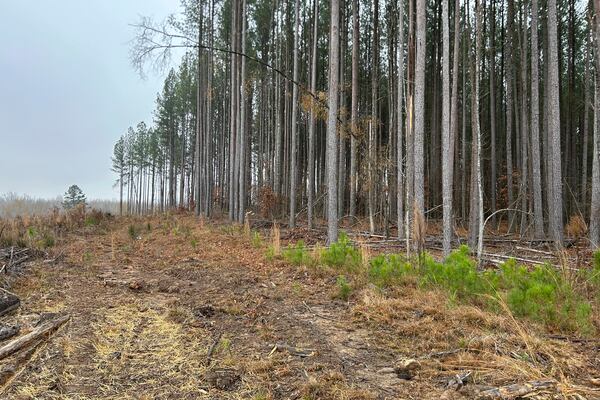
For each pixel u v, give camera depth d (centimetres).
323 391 300
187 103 3428
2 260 783
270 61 2150
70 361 354
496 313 471
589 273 569
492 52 1784
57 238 1233
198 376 330
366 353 380
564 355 352
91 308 518
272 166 2681
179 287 648
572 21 1969
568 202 2136
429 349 385
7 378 311
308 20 2150
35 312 488
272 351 381
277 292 611
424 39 806
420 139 791
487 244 1280
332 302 561
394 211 1847
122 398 295
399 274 646
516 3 1911
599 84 959
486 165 2288
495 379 312
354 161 1538
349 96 2358
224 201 2875
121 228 1759
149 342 405
